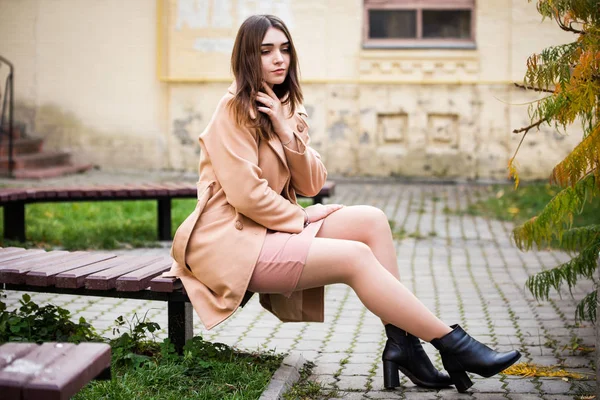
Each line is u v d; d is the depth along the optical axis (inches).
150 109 553.9
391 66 539.5
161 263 165.6
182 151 554.3
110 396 138.8
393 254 149.6
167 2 547.2
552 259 305.3
